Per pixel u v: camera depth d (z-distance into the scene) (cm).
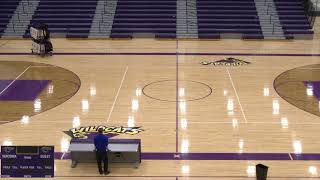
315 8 2686
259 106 1488
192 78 1795
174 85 1706
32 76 1831
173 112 1434
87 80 1777
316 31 2597
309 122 1355
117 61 2061
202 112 1432
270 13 2716
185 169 1062
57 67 1962
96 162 1096
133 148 1068
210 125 1328
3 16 2697
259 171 982
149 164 1090
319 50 2277
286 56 2156
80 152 1080
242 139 1230
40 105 1507
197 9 2761
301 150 1166
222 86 1695
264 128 1308
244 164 1087
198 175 1033
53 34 2559
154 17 2695
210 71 1895
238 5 2788
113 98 1568
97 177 1029
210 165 1083
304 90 1650
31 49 2219
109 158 1087
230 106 1487
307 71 1895
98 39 2511
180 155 1136
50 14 2714
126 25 2623
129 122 1355
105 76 1827
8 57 2134
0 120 1377
